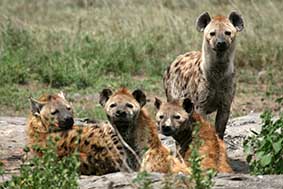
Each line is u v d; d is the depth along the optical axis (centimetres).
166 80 1461
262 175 1094
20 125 1575
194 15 2555
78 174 1071
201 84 1358
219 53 1334
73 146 1156
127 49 2211
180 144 1232
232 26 1358
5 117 1684
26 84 2033
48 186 989
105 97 1186
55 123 1184
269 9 2555
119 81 2041
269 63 2177
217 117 1384
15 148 1410
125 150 1154
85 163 1160
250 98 1933
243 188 1035
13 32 2283
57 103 1196
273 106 1864
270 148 1151
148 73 2141
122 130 1151
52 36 2295
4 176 1157
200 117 1220
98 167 1160
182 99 1226
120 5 2756
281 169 1146
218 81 1349
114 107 1145
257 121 1572
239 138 1466
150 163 1131
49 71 2047
